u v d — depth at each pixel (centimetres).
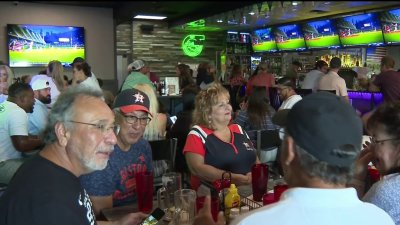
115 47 783
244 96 657
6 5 683
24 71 725
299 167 86
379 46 715
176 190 171
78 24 745
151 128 301
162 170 278
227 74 1012
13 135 284
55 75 422
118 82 860
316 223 83
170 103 614
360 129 85
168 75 988
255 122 340
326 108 83
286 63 978
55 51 731
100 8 755
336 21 775
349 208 86
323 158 81
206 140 223
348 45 767
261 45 998
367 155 156
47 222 109
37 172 117
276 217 85
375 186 132
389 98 458
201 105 228
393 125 132
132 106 190
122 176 191
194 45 1008
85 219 120
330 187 85
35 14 711
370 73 782
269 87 510
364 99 602
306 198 84
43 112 335
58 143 123
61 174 119
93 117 121
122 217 159
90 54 762
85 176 176
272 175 244
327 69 603
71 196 116
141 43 949
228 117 226
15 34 698
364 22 718
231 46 1054
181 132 337
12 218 112
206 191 177
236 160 224
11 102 291
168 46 980
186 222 153
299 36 872
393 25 671
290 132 86
